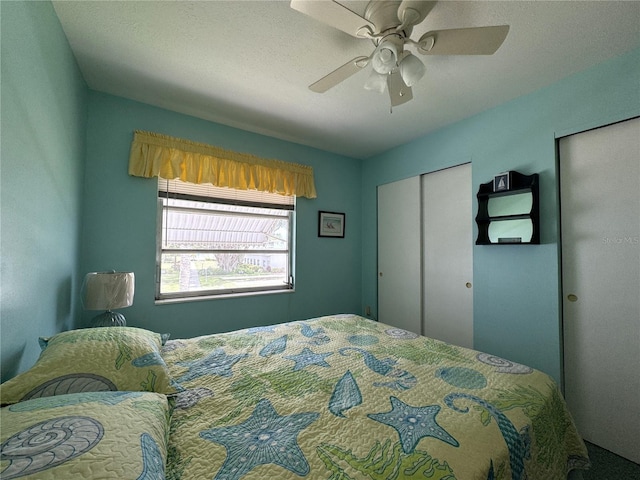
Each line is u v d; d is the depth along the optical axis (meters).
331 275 3.35
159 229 2.41
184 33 1.51
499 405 0.97
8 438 0.55
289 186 3.01
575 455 1.13
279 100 2.20
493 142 2.30
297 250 3.10
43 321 1.26
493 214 2.26
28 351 1.09
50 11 1.27
